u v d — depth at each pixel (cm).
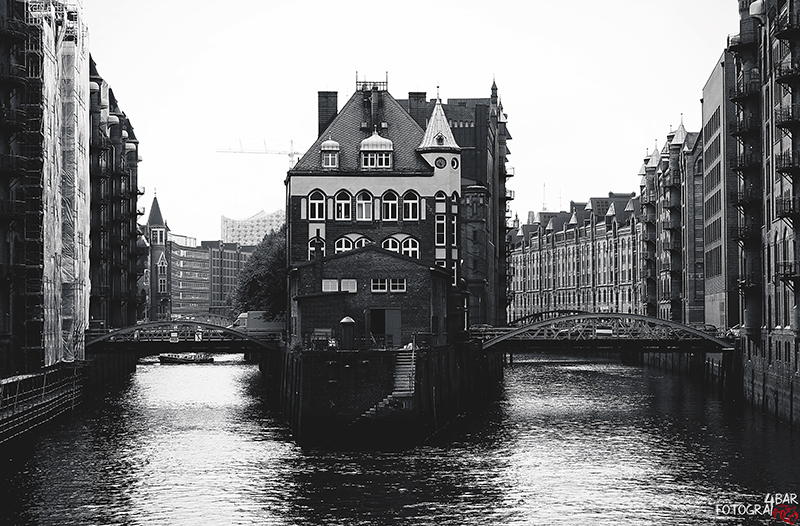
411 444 6381
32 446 6475
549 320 9212
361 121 9925
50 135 8144
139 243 15788
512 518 4731
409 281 7469
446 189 9706
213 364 15612
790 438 6819
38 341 7875
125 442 6631
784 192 7519
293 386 7144
